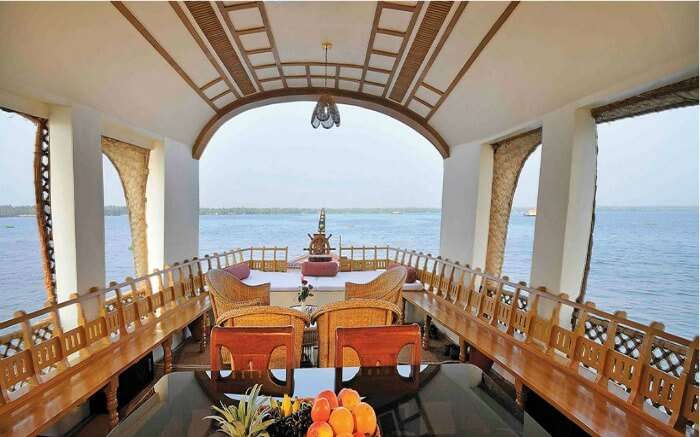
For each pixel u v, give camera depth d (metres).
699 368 1.72
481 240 4.39
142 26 2.45
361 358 1.80
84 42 2.29
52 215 2.70
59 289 2.72
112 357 2.59
